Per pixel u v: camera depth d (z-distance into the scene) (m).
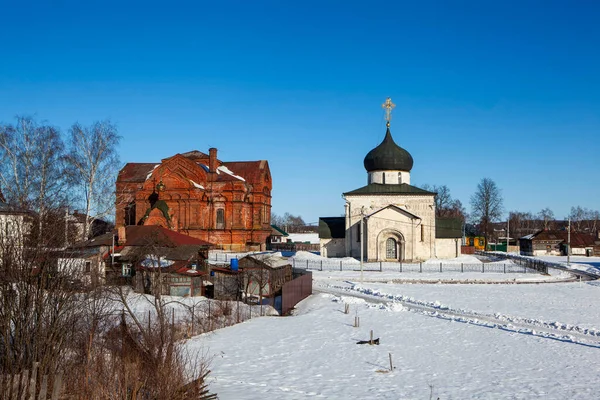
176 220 94.19
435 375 25.50
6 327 19.52
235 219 96.75
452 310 42.81
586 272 78.44
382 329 35.84
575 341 32.41
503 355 29.27
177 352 22.45
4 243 21.00
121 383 19.31
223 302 42.78
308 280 50.41
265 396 21.91
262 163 104.12
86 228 58.72
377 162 91.38
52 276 21.55
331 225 90.69
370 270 71.88
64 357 21.05
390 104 93.00
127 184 97.62
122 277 47.84
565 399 21.91
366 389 23.23
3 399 16.42
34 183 55.59
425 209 87.19
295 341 32.38
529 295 51.31
